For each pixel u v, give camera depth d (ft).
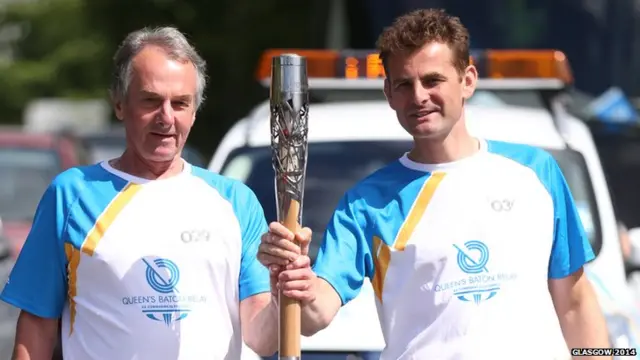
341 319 39.73
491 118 47.73
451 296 30.78
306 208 46.70
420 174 31.81
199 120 167.84
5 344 53.98
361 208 31.81
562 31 88.43
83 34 254.27
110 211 30.14
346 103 51.98
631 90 87.04
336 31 93.61
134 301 29.66
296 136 29.68
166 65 29.81
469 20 89.81
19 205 72.54
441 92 31.07
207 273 29.94
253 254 30.71
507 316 30.63
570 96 66.59
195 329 29.68
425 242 31.04
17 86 338.95
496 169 31.65
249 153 48.21
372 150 47.93
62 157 77.36
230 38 169.78
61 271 30.48
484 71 49.34
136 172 30.76
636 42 87.25
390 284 31.32
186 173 30.83
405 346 31.17
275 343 30.22
